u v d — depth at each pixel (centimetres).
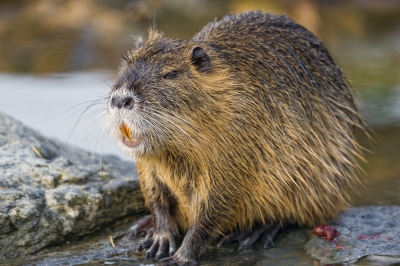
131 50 1020
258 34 1072
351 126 1141
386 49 2416
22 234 941
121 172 1183
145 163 970
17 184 1002
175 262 930
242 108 955
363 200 1191
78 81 1983
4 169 1033
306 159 1019
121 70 966
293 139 1009
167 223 987
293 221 1055
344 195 1105
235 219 994
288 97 1020
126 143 898
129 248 981
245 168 958
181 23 2614
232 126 944
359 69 2120
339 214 1092
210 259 952
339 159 1075
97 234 1027
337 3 2964
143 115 880
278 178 990
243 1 2753
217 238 1019
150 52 952
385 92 1858
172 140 907
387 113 1697
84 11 2658
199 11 2681
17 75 2075
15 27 2606
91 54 2302
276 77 1023
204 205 950
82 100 1786
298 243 998
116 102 880
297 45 1091
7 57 2277
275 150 988
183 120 910
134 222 1076
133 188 1096
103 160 1277
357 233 1009
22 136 1178
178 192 973
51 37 2500
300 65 1064
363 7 2967
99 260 934
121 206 1067
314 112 1052
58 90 1888
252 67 1005
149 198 995
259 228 1025
